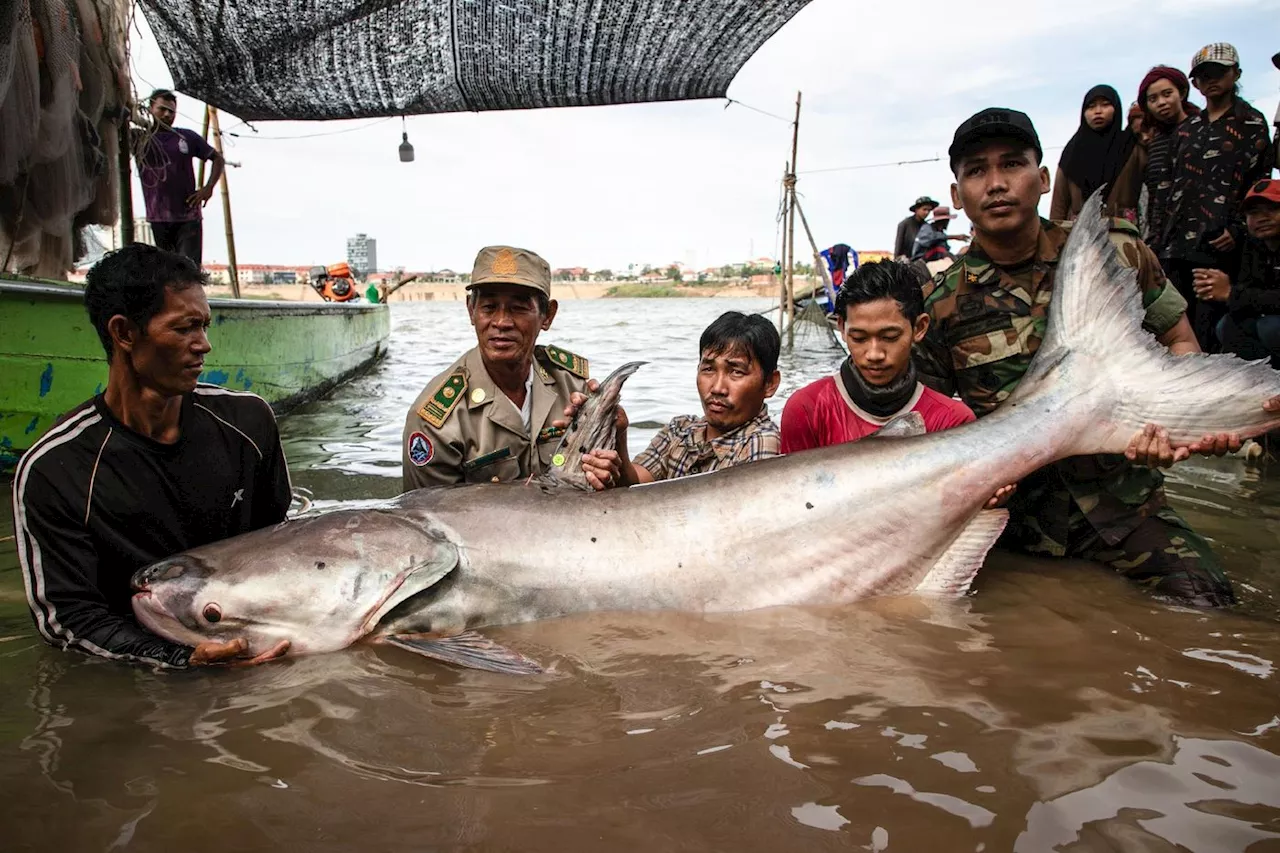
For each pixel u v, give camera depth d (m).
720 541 3.03
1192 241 6.17
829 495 3.10
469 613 2.86
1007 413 3.22
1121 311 3.24
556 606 2.93
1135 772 1.92
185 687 2.41
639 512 3.05
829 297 13.94
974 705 2.25
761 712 2.21
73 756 2.02
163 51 7.30
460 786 1.88
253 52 7.26
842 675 2.44
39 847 1.69
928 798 1.82
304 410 7.84
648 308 51.31
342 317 9.48
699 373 3.66
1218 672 2.46
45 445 2.65
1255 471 5.04
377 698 2.32
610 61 7.64
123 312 2.53
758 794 1.84
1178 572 3.20
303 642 2.68
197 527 2.96
